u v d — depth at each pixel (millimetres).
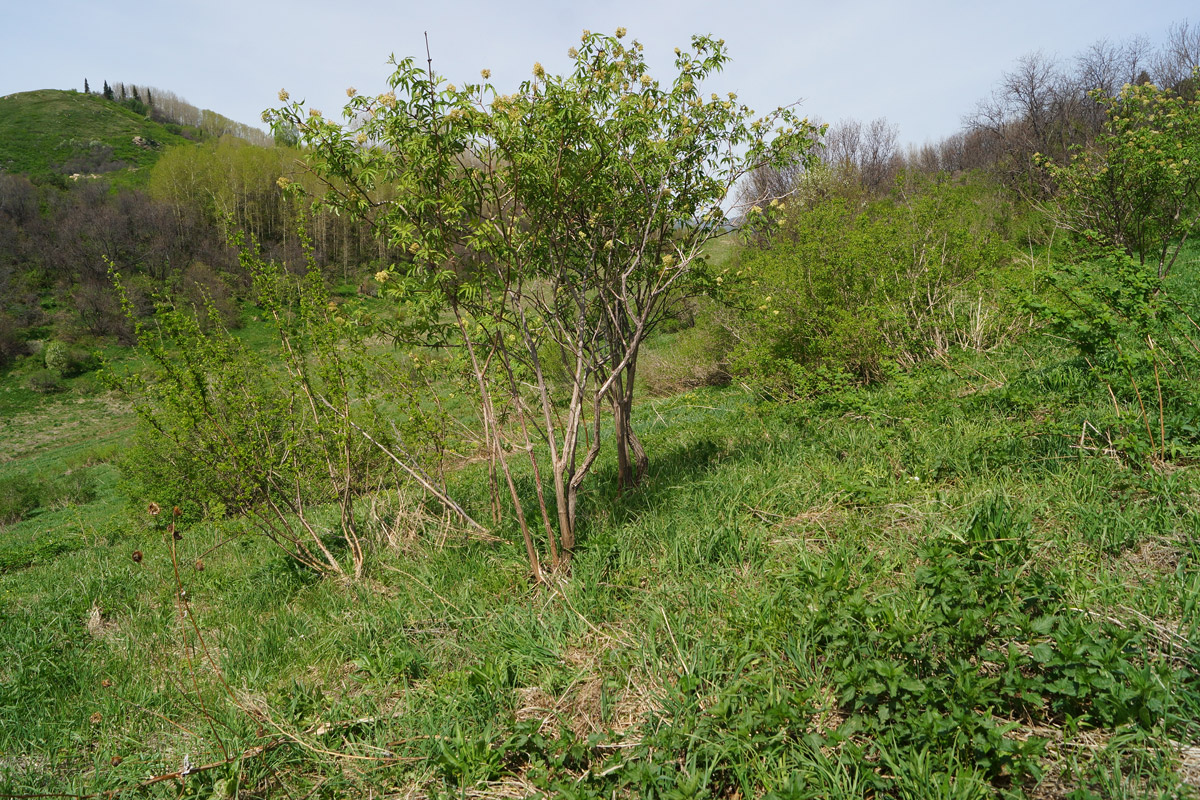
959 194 10641
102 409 38188
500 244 4250
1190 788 1854
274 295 5441
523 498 6402
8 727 3527
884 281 9172
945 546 2795
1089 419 4504
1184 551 2971
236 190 60188
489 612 3875
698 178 5379
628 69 4820
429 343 4820
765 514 4301
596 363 5051
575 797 2238
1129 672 2107
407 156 3904
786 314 9500
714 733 2441
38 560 10414
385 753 2746
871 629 2598
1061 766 2057
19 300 51531
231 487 5355
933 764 2076
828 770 2182
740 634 3035
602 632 3385
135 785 2852
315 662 3820
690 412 10883
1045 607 2514
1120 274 4586
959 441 4816
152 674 4027
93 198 67312
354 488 6043
